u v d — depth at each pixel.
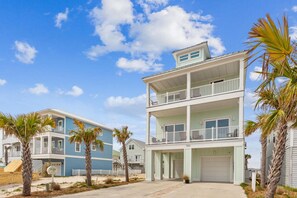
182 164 25.89
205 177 23.02
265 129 6.76
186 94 23.28
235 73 23.36
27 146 14.35
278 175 6.98
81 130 19.45
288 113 6.36
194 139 22.00
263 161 15.62
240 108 19.52
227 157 22.27
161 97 26.73
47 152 34.84
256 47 5.51
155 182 21.36
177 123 26.09
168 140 24.11
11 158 39.97
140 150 57.47
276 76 5.98
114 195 13.58
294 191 14.25
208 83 24.62
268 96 7.02
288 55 5.38
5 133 14.28
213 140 20.39
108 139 46.88
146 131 24.38
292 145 17.23
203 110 24.25
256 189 14.23
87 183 18.48
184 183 20.03
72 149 38.56
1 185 21.38
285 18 5.15
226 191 14.54
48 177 31.17
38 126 14.77
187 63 26.12
